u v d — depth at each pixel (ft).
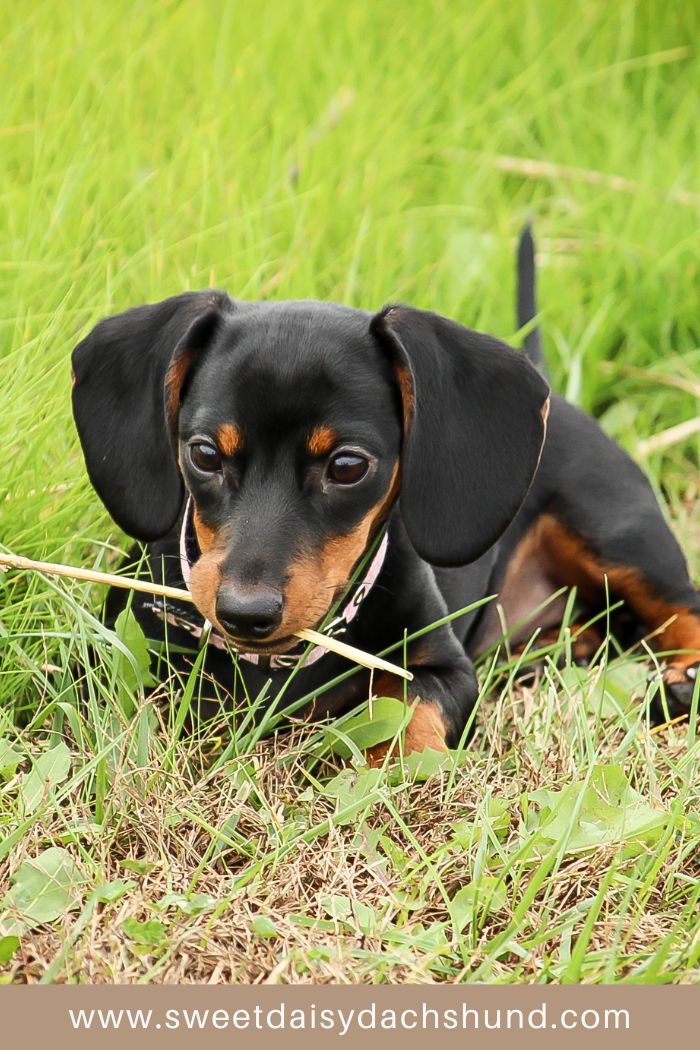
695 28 31.73
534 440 12.55
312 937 10.21
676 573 15.92
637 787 12.57
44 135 20.86
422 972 9.75
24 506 14.33
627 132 26.45
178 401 12.41
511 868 10.83
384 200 22.31
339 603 12.06
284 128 23.32
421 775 12.09
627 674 15.12
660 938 10.41
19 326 15.96
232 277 17.89
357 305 19.21
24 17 25.35
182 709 11.99
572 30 30.27
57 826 11.23
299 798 11.72
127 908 10.11
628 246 22.08
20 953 9.91
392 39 27.71
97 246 18.02
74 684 12.55
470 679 13.57
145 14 26.02
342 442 11.67
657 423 21.27
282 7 27.76
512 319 20.58
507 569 16.01
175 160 20.31
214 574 11.21
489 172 24.34
